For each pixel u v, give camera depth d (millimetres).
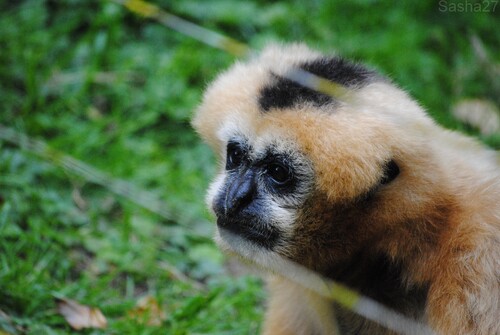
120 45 11742
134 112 11055
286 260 7074
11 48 11203
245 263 7242
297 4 12609
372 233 6836
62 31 11602
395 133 6574
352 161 6531
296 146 6695
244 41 11945
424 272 6684
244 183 7000
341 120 6613
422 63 11914
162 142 10938
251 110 6965
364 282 7172
